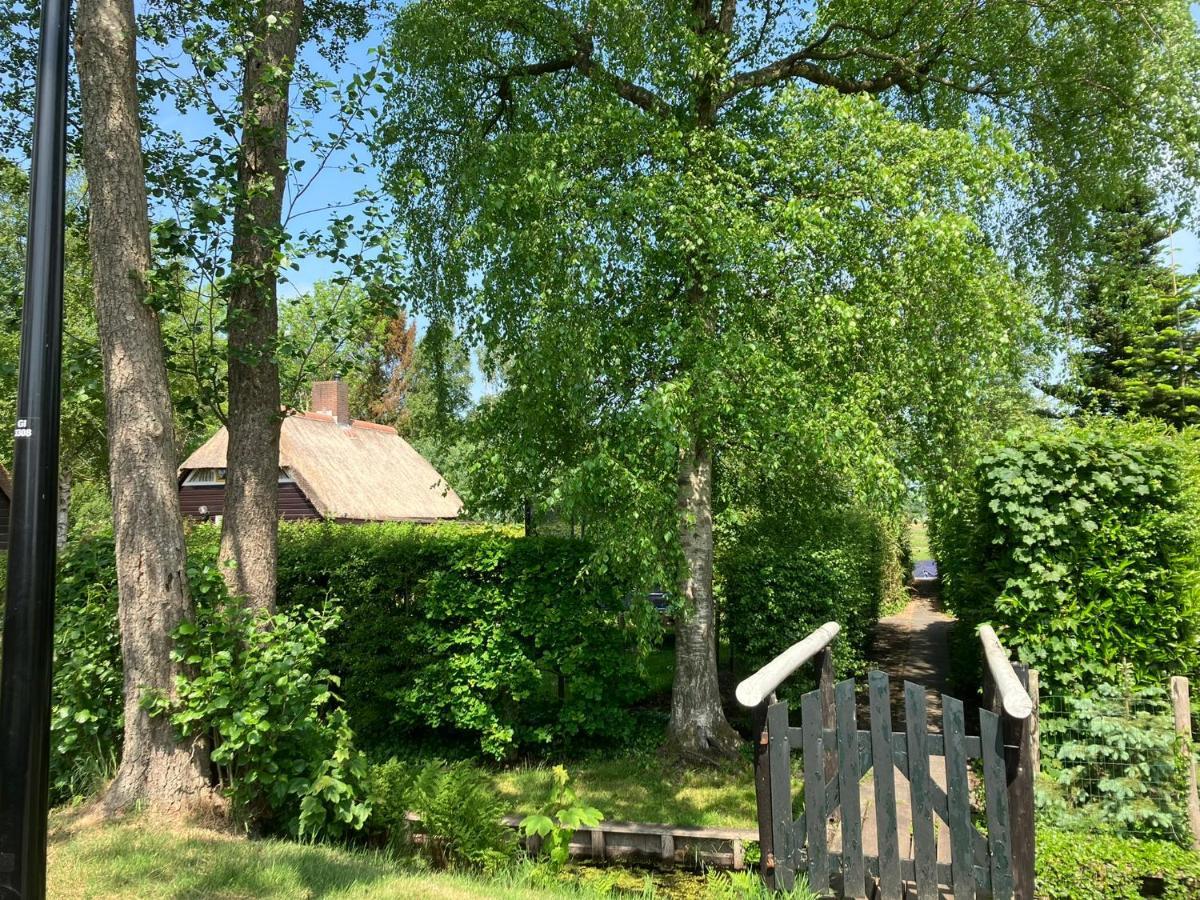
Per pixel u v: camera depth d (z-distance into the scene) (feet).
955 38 28.30
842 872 12.69
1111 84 27.81
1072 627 19.75
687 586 28.40
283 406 22.81
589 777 26.50
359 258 21.61
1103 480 19.79
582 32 27.32
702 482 28.89
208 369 22.20
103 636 18.83
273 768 16.83
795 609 31.99
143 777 16.90
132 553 17.19
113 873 13.32
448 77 29.25
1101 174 29.09
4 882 10.19
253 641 17.54
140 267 17.62
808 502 32.27
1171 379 52.13
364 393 131.85
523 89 29.55
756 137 28.22
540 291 23.43
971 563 26.78
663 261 25.13
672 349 23.77
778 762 13.19
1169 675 19.13
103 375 18.20
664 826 20.84
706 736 27.76
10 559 10.68
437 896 13.55
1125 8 26.27
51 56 11.31
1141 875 14.47
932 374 23.48
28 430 10.79
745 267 22.97
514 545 29.14
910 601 80.84
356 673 30.22
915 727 12.50
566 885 16.22
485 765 28.81
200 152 22.04
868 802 18.49
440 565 29.78
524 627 28.73
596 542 24.43
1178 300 51.55
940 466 24.47
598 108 24.95
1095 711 17.42
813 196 24.06
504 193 24.12
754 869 19.67
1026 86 28.86
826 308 22.21
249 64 22.40
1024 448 21.26
